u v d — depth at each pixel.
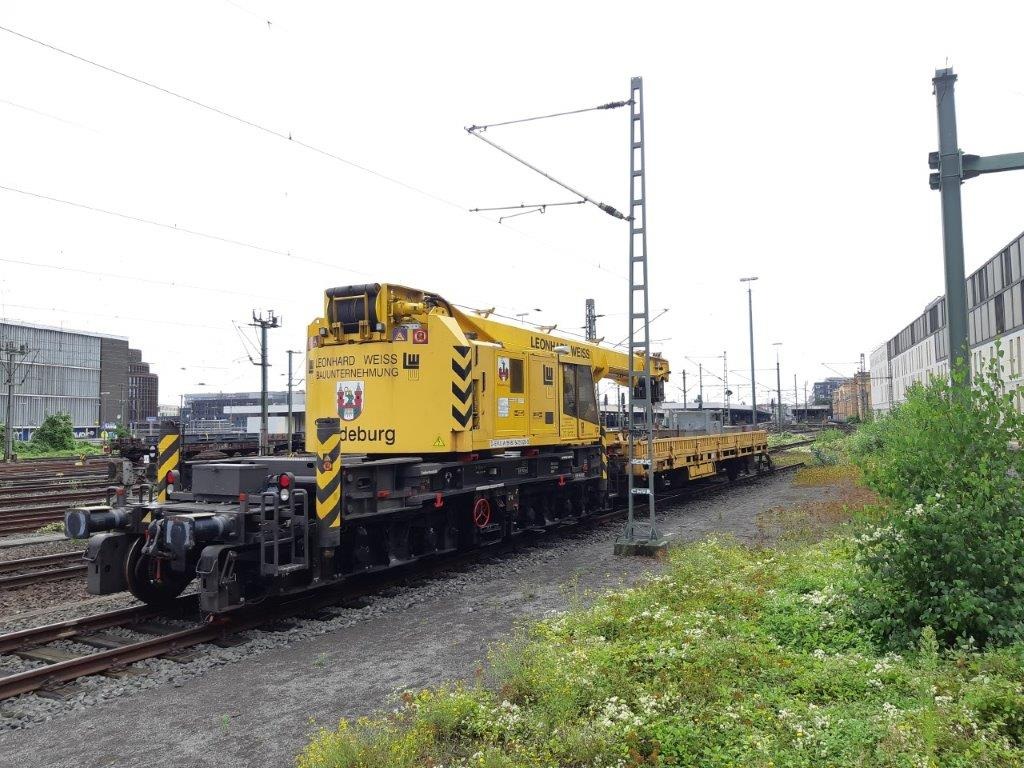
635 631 6.74
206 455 26.59
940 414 6.27
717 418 34.84
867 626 6.20
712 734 4.57
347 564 9.55
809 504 16.12
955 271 8.70
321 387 10.82
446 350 10.41
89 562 8.41
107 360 89.94
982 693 4.47
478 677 6.07
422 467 10.13
